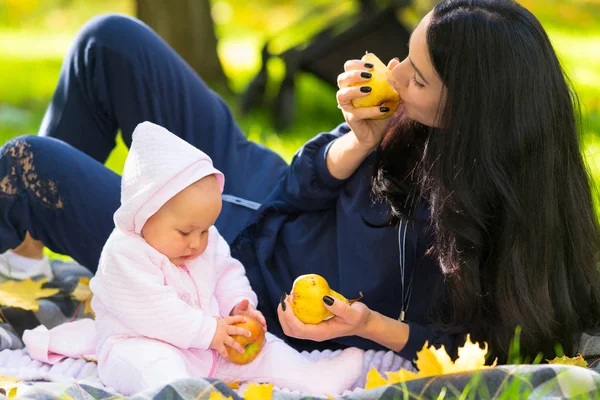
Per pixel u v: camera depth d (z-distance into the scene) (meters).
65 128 4.41
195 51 12.40
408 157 3.73
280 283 3.88
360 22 8.94
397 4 8.66
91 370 3.60
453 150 3.29
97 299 3.51
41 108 10.92
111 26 4.29
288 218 4.03
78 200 3.92
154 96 4.30
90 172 3.97
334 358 3.57
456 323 3.50
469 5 3.31
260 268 3.92
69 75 4.37
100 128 4.47
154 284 3.36
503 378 2.99
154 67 4.30
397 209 3.64
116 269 3.38
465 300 3.42
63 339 3.70
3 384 3.18
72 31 22.78
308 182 3.85
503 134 3.26
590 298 3.74
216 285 3.72
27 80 13.09
